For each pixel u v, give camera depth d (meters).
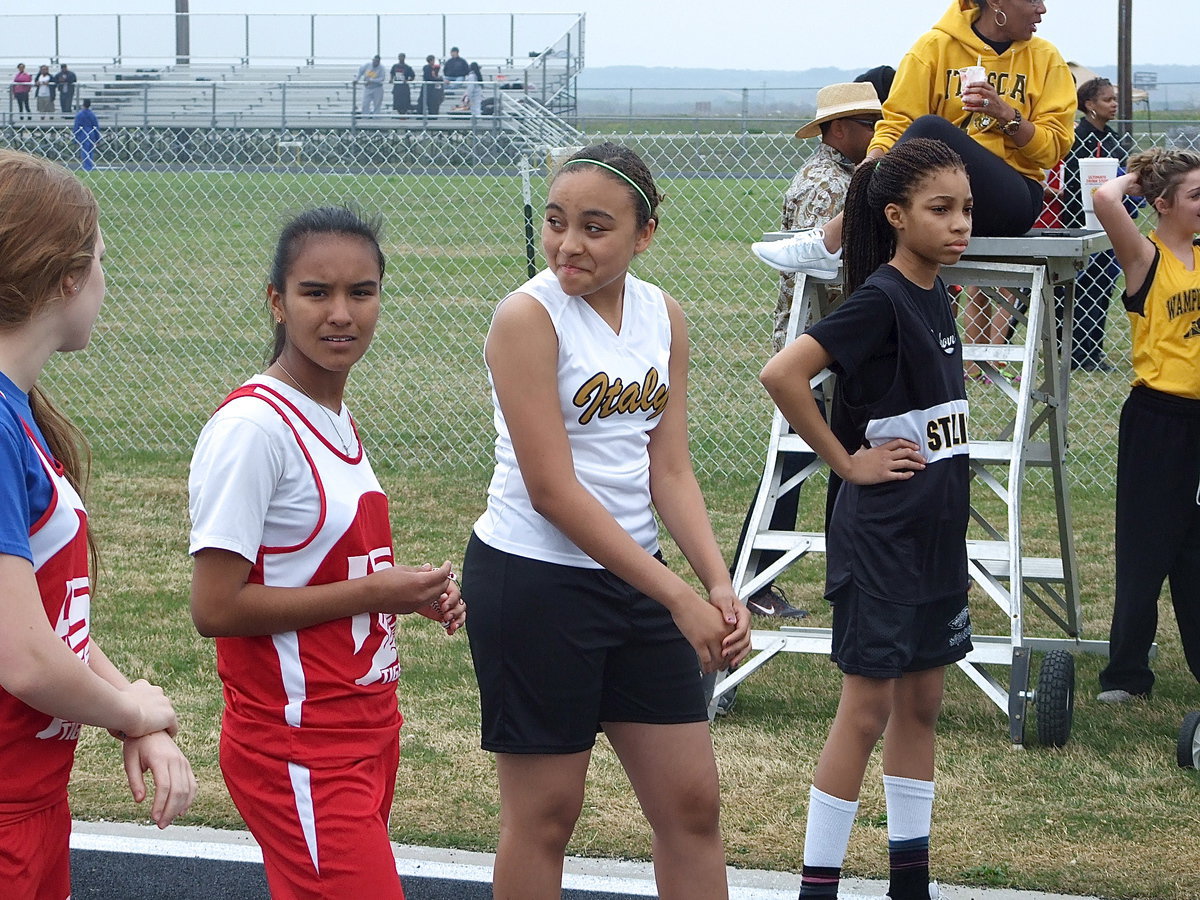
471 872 5.43
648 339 4.16
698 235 27.11
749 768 6.42
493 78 46.12
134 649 7.98
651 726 4.15
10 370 2.98
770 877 5.36
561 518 3.88
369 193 28.48
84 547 3.16
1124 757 6.53
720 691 6.94
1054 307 7.27
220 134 27.69
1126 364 16.19
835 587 4.89
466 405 14.65
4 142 25.00
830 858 4.88
